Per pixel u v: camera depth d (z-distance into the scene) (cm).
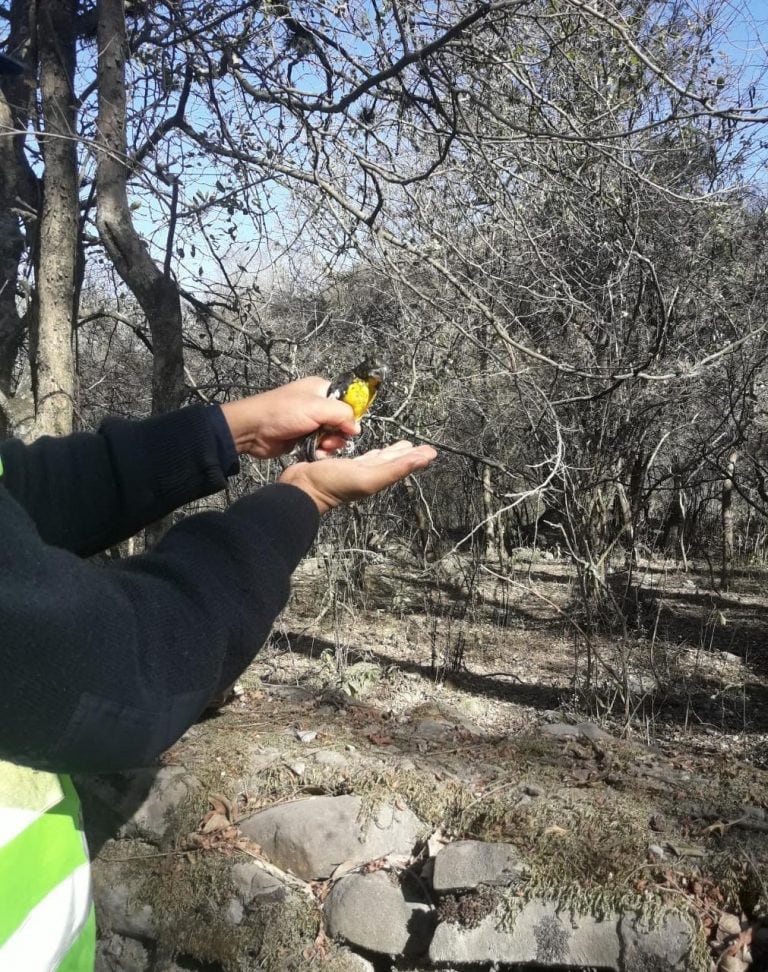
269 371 525
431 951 274
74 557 87
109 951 322
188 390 520
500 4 370
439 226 519
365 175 488
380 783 331
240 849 321
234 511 105
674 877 271
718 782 327
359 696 463
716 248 642
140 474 122
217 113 462
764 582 921
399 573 828
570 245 550
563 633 653
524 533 1130
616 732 428
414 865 305
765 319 616
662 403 558
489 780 331
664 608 722
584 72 457
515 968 271
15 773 107
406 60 399
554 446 539
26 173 508
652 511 1076
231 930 302
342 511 670
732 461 848
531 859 281
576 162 497
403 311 508
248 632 94
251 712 405
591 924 265
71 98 464
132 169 452
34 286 502
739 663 595
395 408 576
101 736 81
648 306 571
